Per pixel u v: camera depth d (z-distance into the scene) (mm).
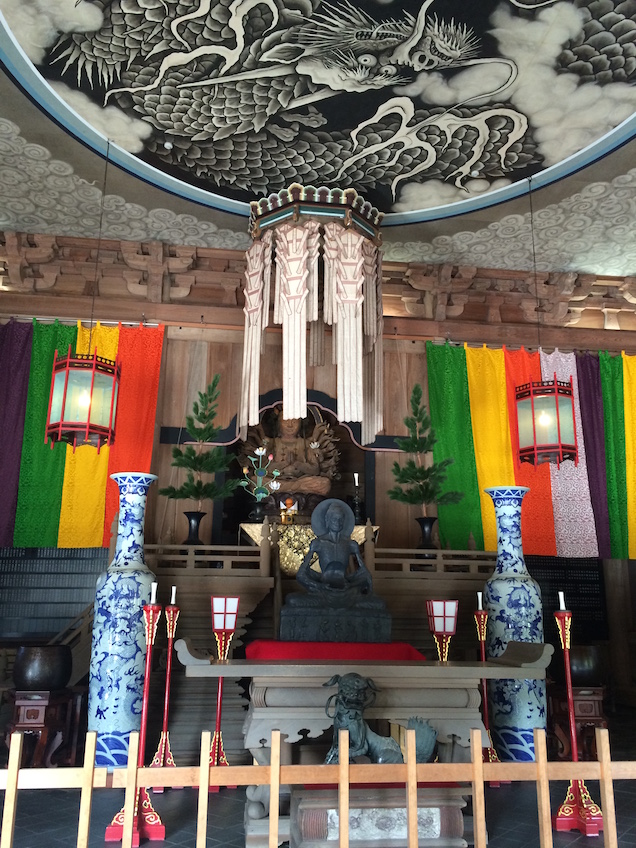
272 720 4953
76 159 8766
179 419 11016
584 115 7828
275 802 2959
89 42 6781
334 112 7789
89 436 8383
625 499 11547
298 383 7363
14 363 10664
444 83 7344
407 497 10352
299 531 10258
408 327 11867
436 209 9852
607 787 3129
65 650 7211
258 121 7941
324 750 5762
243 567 10531
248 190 9383
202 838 2941
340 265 7746
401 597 9234
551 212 9961
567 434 8953
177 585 8484
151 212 10094
